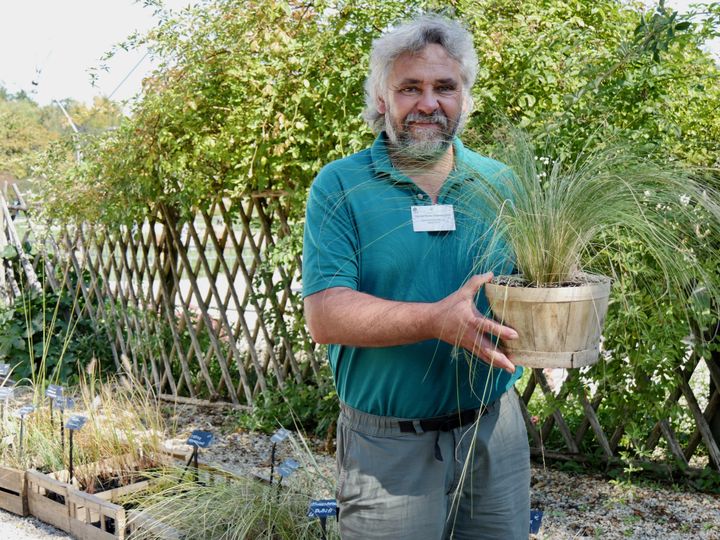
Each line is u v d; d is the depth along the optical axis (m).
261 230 4.82
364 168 1.87
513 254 1.82
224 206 4.91
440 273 1.84
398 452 1.87
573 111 3.33
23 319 6.26
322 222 1.83
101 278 6.37
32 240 6.80
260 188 4.35
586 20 4.28
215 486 3.13
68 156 5.57
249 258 9.50
